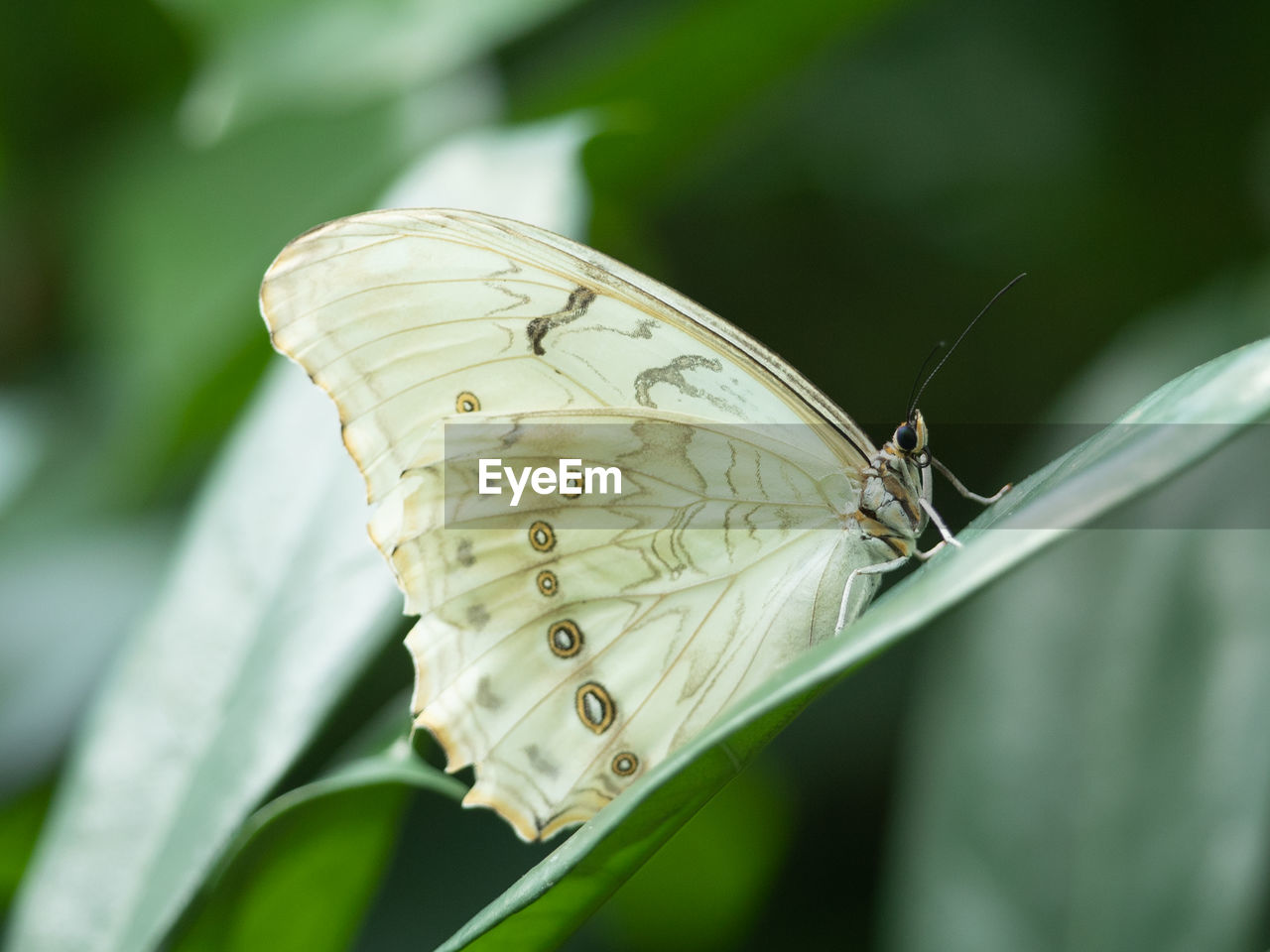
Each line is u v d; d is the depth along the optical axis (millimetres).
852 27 360
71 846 308
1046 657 344
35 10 385
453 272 319
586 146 358
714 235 460
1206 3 421
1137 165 429
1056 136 436
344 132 365
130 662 315
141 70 393
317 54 363
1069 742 339
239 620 316
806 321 464
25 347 414
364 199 362
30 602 384
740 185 455
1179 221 429
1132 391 360
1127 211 431
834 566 332
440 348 320
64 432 401
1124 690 339
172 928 302
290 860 317
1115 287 438
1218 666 337
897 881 339
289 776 351
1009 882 335
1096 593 344
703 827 371
